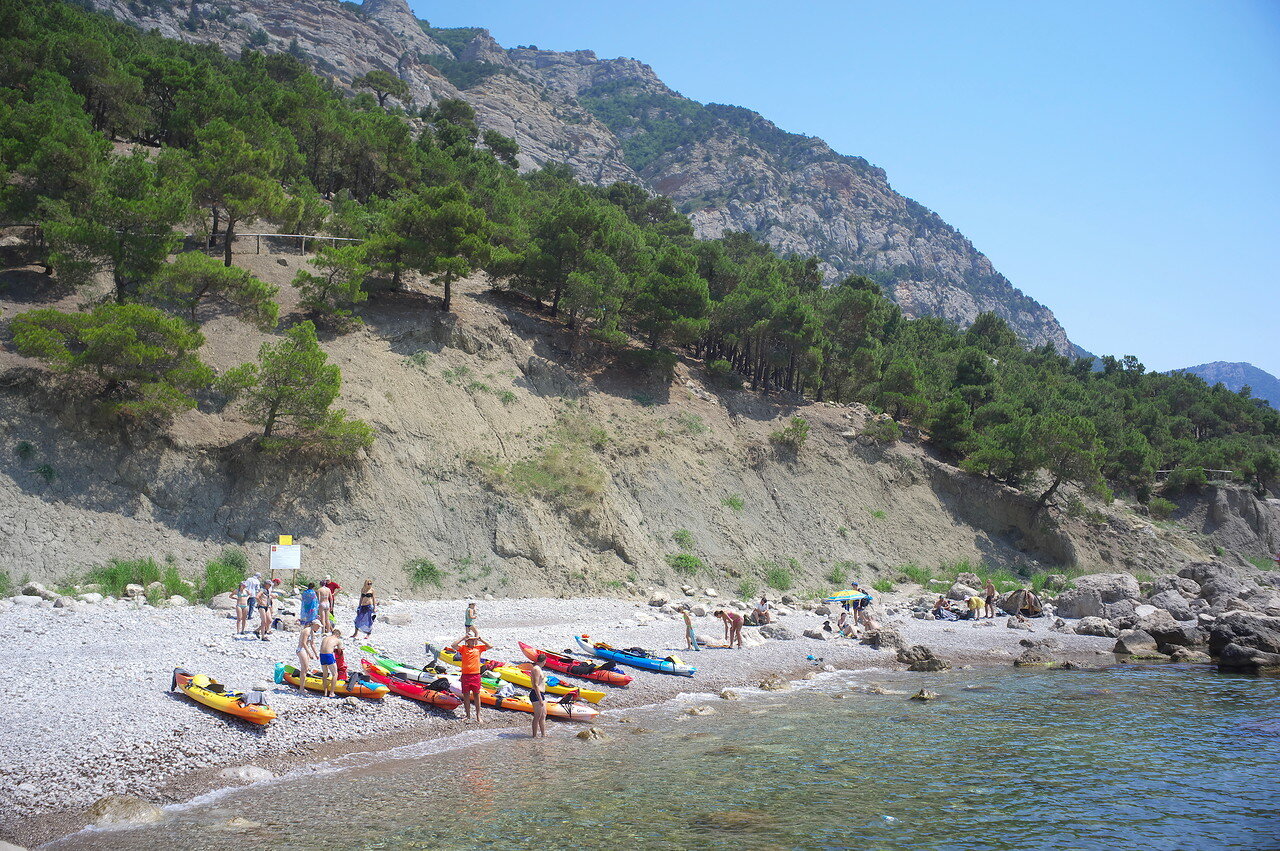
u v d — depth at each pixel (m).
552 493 42.97
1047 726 21.25
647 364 56.38
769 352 62.09
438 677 20.92
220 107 62.72
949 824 14.15
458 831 13.22
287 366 35.47
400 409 42.69
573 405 50.84
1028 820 14.37
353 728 18.45
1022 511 60.38
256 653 22.31
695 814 14.34
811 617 39.69
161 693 18.27
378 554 36.53
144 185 39.31
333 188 75.56
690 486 49.31
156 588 28.58
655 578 42.56
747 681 26.48
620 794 15.29
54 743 15.25
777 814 14.45
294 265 50.59
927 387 73.75
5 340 34.19
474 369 48.47
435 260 47.91
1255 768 17.62
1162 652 35.25
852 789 15.91
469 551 38.84
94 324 33.12
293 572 33.84
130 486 33.00
